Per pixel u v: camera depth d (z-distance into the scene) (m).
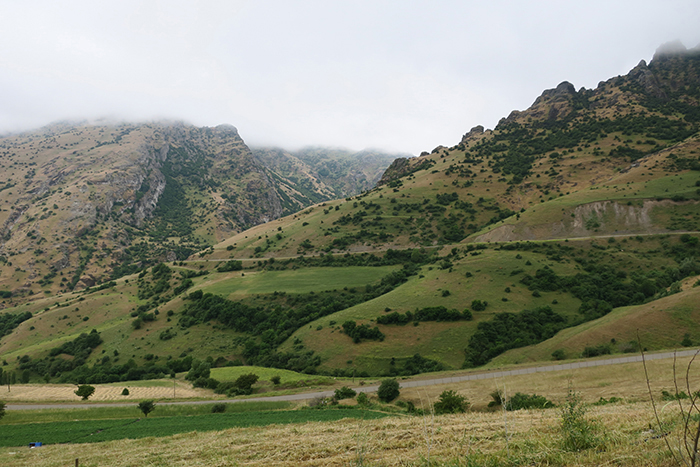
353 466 11.34
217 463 16.34
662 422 10.61
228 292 130.50
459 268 105.62
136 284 172.62
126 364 101.00
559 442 8.79
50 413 52.16
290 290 123.88
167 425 39.66
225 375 78.62
